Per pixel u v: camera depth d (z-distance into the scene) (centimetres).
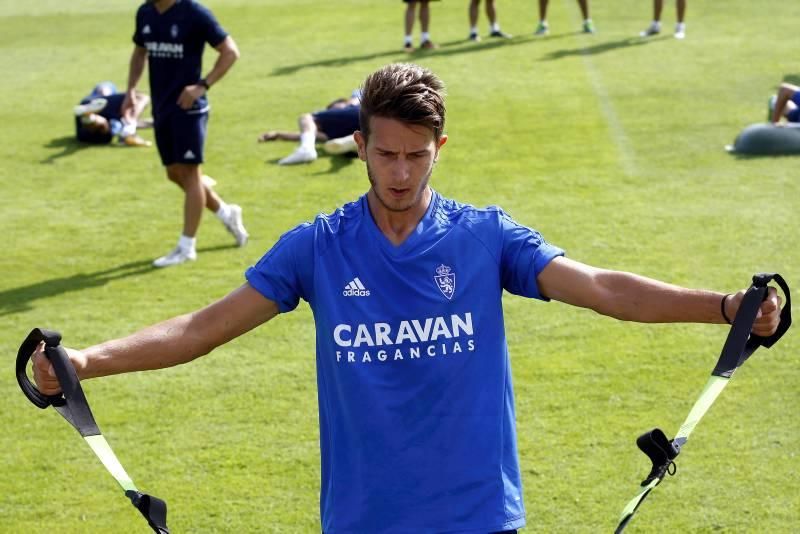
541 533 755
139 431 928
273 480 844
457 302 459
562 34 2728
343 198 1576
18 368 438
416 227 462
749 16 2869
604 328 1106
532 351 1058
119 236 1462
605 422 911
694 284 1209
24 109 2208
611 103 2041
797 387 958
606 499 796
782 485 806
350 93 2214
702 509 779
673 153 1720
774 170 1617
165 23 1284
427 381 457
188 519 789
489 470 461
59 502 823
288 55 2627
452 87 2206
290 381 1019
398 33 2836
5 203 1616
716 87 2136
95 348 447
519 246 467
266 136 1852
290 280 468
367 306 459
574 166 1672
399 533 457
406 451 457
